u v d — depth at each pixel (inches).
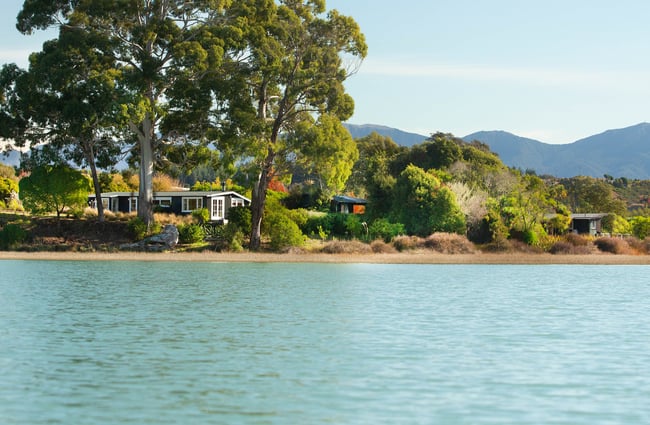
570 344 915.4
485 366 782.5
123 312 1170.6
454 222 2861.7
